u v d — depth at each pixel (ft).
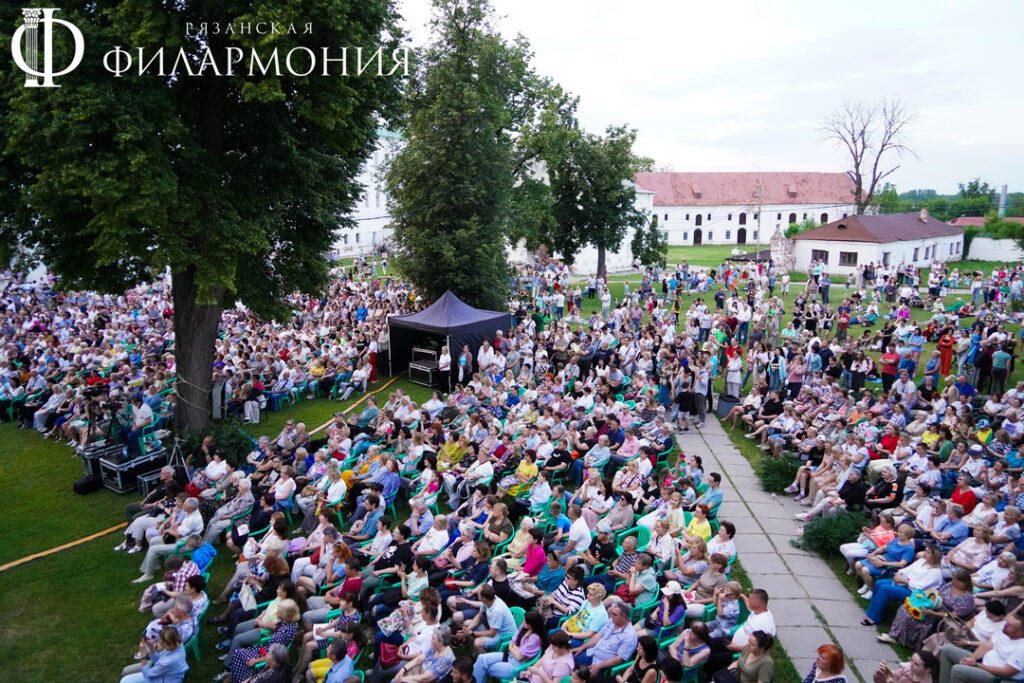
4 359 70.28
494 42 90.07
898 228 176.04
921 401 54.03
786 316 109.70
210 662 28.32
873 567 32.22
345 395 68.49
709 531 33.58
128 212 36.70
